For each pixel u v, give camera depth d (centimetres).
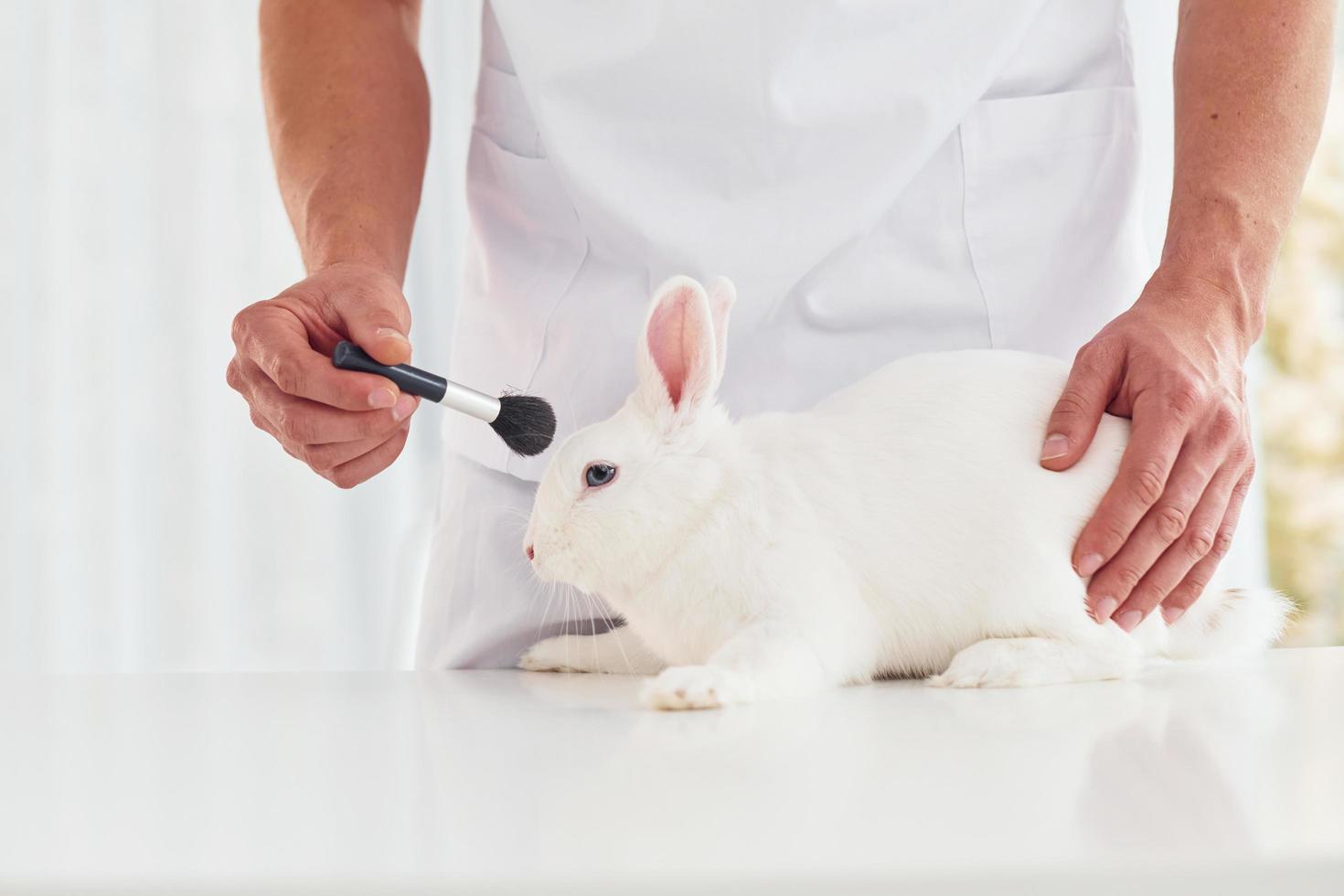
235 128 364
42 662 358
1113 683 138
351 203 185
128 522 362
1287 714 106
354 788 78
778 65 177
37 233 358
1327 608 766
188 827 66
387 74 200
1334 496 766
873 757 87
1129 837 60
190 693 140
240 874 56
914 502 149
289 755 92
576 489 154
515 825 66
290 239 367
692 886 54
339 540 368
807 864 56
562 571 155
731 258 182
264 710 122
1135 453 146
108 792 78
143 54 361
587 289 188
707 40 177
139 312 363
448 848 60
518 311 191
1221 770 79
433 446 368
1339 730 96
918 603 149
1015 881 54
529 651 176
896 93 179
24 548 358
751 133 180
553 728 106
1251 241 168
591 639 172
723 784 77
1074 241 189
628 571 153
